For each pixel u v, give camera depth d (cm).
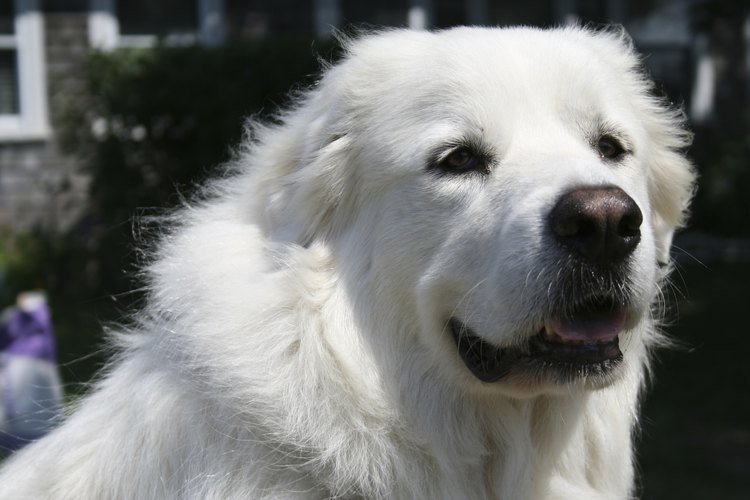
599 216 357
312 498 395
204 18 1775
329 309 413
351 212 438
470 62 417
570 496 432
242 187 465
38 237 1605
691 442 1002
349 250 429
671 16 1981
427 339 414
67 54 1731
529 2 1900
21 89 1719
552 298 370
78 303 1495
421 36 452
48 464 438
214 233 434
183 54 1496
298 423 391
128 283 1494
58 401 661
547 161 389
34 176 1717
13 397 706
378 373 412
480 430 421
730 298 1588
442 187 407
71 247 1559
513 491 421
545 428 428
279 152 453
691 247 1895
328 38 1513
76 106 1538
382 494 405
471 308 397
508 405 418
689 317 1484
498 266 383
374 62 443
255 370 390
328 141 440
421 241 413
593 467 448
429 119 415
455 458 417
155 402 409
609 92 434
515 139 407
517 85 412
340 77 452
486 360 400
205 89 1483
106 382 456
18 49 1717
